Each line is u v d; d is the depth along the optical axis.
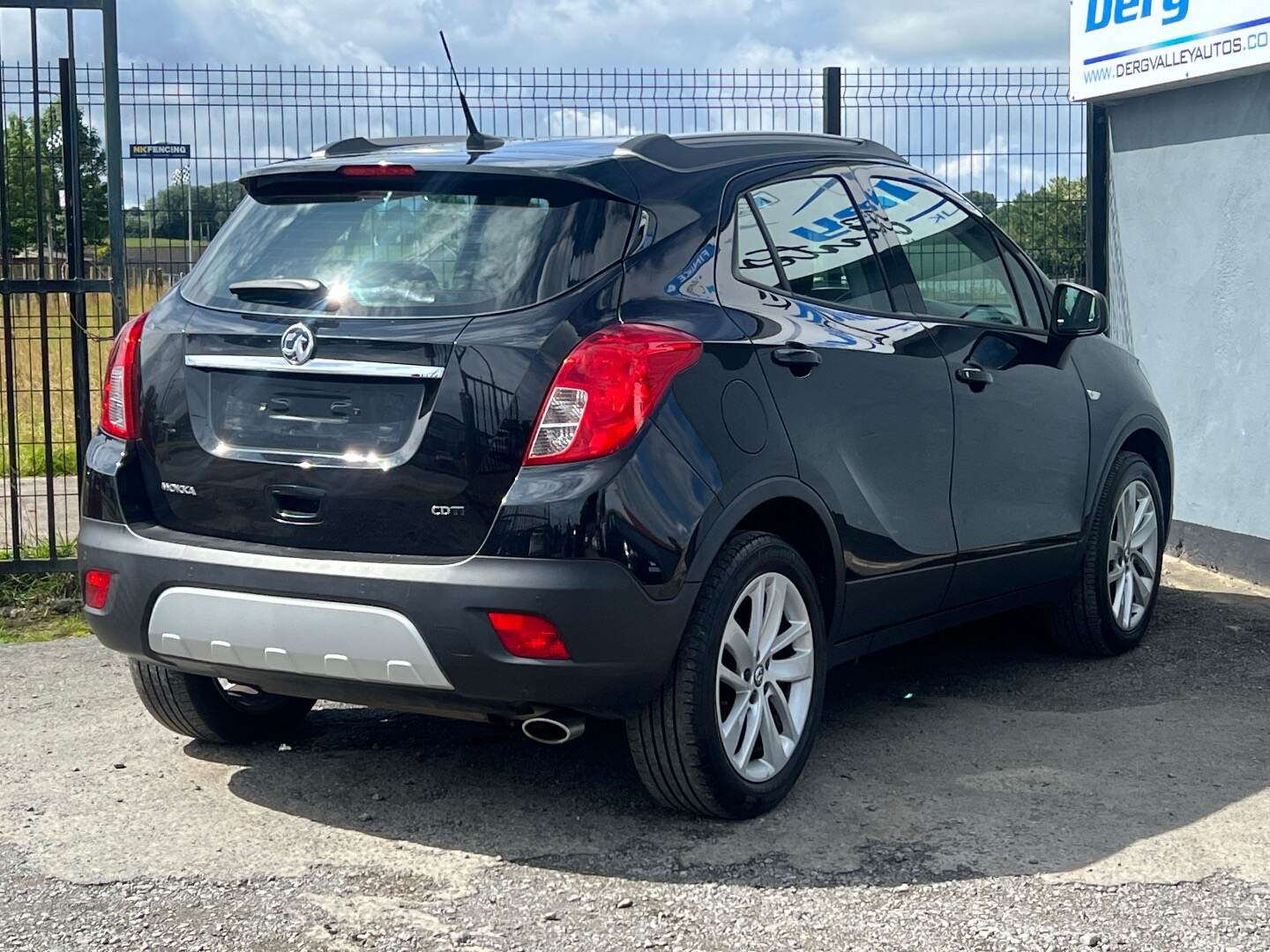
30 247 7.11
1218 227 7.68
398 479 3.71
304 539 3.83
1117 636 5.95
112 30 6.69
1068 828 4.07
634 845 3.94
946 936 3.37
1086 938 3.36
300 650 3.77
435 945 3.34
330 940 3.37
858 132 8.69
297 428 3.86
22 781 4.46
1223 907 3.54
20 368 9.35
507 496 3.62
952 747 4.81
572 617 3.58
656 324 3.81
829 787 4.40
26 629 6.48
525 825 4.09
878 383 4.53
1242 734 4.96
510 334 3.70
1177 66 7.64
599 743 4.82
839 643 4.55
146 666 4.48
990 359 5.16
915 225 5.05
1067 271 8.80
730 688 4.07
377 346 3.77
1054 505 5.52
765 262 4.30
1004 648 6.16
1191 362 7.93
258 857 3.87
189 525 4.02
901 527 4.64
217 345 3.99
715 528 3.82
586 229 3.88
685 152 4.27
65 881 3.71
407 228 4.00
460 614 3.59
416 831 4.05
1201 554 7.90
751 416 3.99
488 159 4.02
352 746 4.80
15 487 6.95
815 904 3.55
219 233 4.35
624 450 3.66
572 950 3.31
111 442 4.15
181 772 4.54
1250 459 7.51
